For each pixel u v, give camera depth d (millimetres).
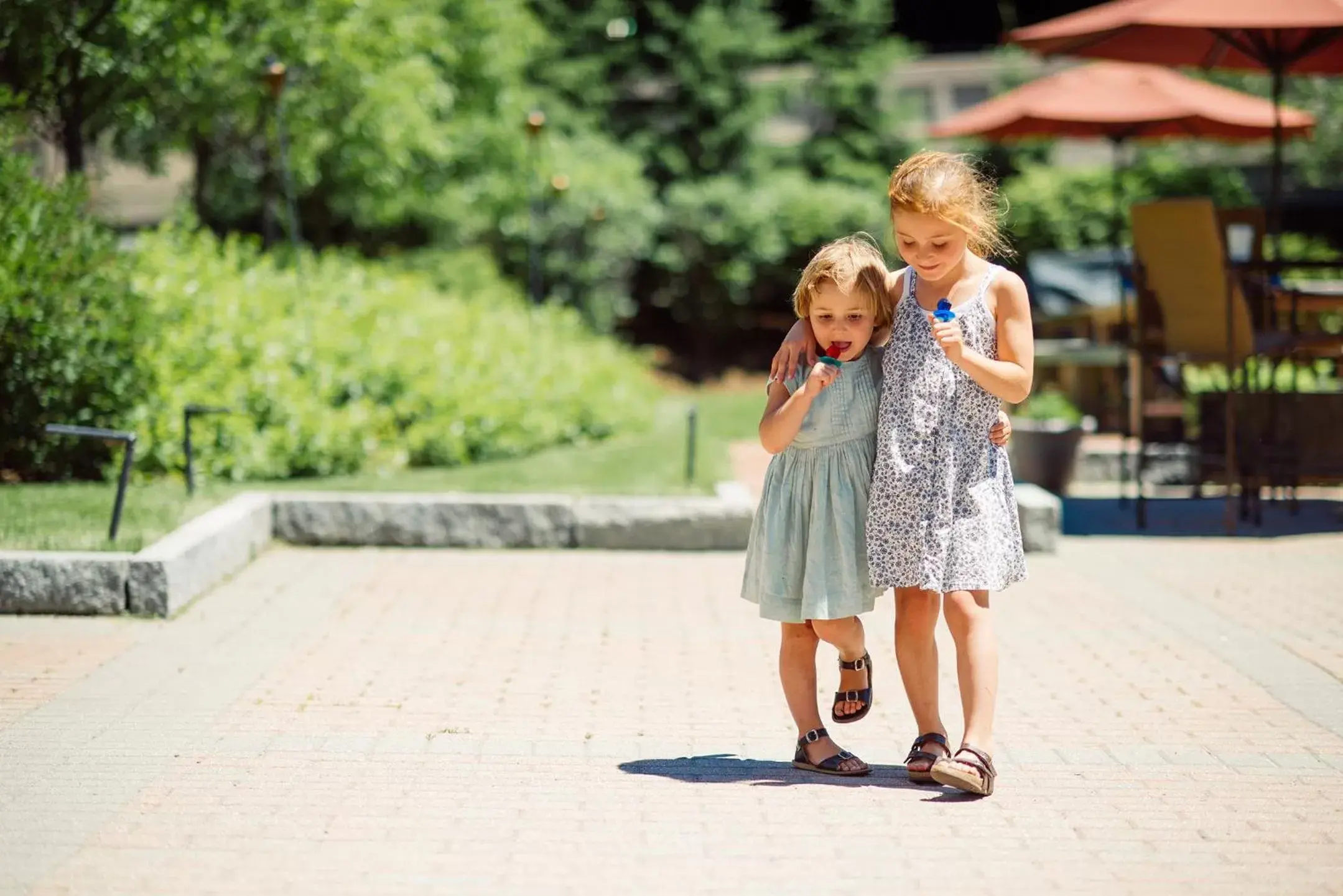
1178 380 12656
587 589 8422
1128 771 5445
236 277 12867
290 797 5031
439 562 9031
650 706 6258
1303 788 5270
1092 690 6551
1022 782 5305
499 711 6125
